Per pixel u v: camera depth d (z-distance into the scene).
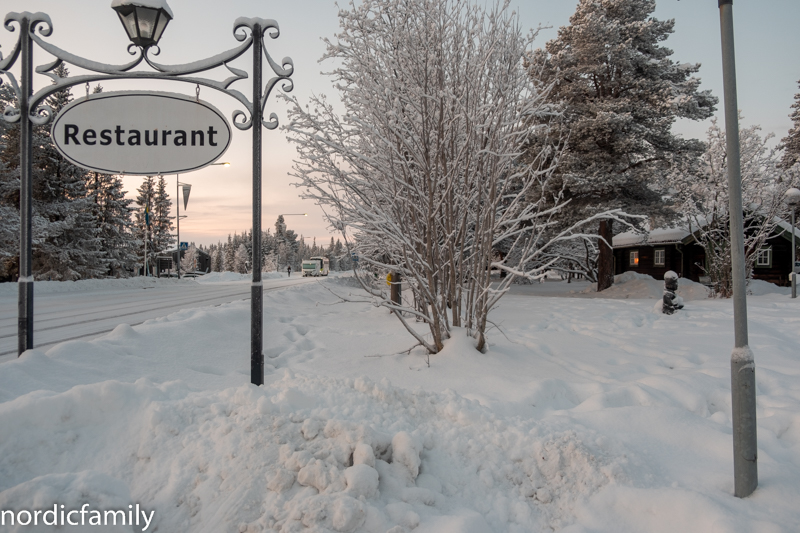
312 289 17.67
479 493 2.86
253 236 4.60
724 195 16.86
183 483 2.71
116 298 19.83
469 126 5.56
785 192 16.14
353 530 2.30
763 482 2.82
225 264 117.69
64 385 4.32
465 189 5.73
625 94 21.36
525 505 2.75
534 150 13.02
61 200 34.19
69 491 2.34
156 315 12.98
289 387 3.94
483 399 4.29
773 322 9.86
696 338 7.81
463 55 5.68
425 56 5.27
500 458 3.09
